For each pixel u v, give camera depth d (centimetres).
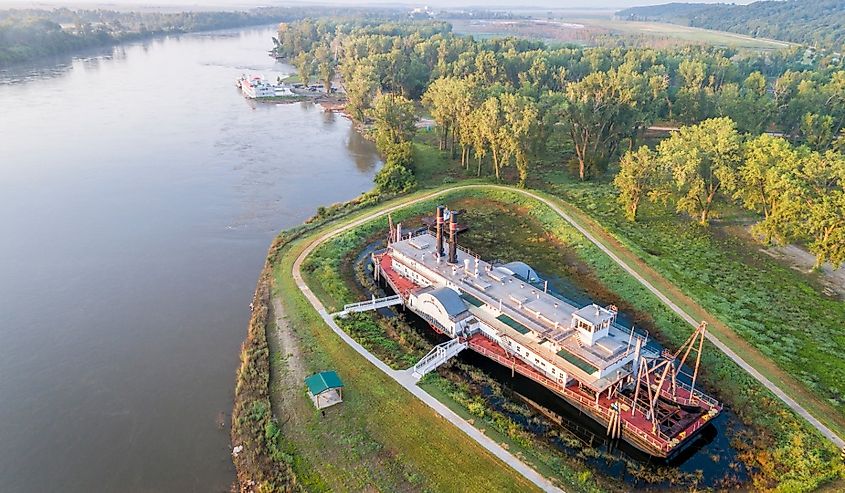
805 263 10031
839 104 15600
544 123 13288
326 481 5503
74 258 10356
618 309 8769
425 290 8612
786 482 5600
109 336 8112
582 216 11938
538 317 7569
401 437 6016
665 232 11275
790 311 8544
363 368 7100
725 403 6712
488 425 6256
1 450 6109
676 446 5909
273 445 5916
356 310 8444
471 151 16025
